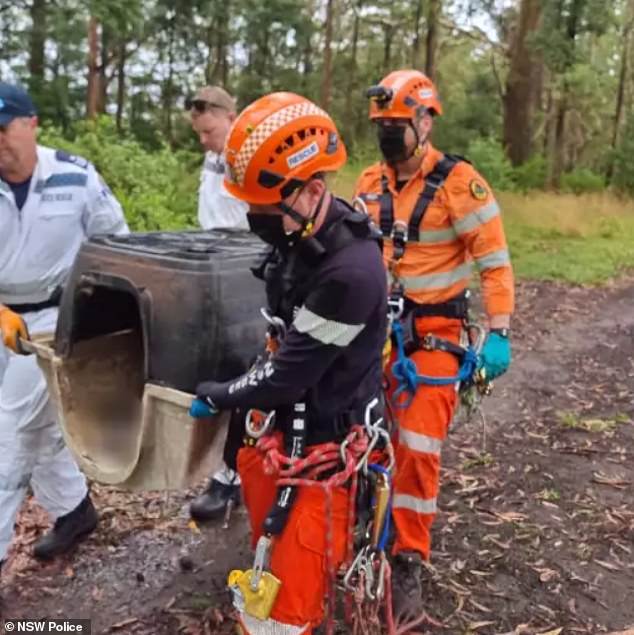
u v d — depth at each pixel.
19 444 3.36
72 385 2.98
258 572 2.35
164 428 2.61
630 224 18.47
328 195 2.22
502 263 3.25
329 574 2.38
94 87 20.19
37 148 3.34
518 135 27.58
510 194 20.98
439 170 3.25
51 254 3.35
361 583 2.49
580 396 6.57
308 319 2.20
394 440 3.21
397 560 3.28
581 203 20.08
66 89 20.36
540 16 27.12
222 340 2.54
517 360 7.66
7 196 3.21
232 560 3.78
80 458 2.88
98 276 2.76
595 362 7.67
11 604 3.43
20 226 3.26
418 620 3.27
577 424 5.78
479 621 3.37
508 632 3.30
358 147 30.50
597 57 40.69
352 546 2.62
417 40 33.41
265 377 2.26
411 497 3.24
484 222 3.22
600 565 3.81
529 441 5.44
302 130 2.13
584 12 26.25
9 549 3.82
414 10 32.47
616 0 28.36
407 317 3.24
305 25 34.34
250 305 2.63
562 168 31.84
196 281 2.54
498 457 5.12
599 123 42.88
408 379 3.17
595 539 4.05
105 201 3.45
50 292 3.42
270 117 2.13
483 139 29.55
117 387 3.10
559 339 8.62
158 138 25.52
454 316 3.28
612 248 15.45
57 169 3.31
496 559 3.83
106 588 3.56
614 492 4.62
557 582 3.66
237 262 2.63
